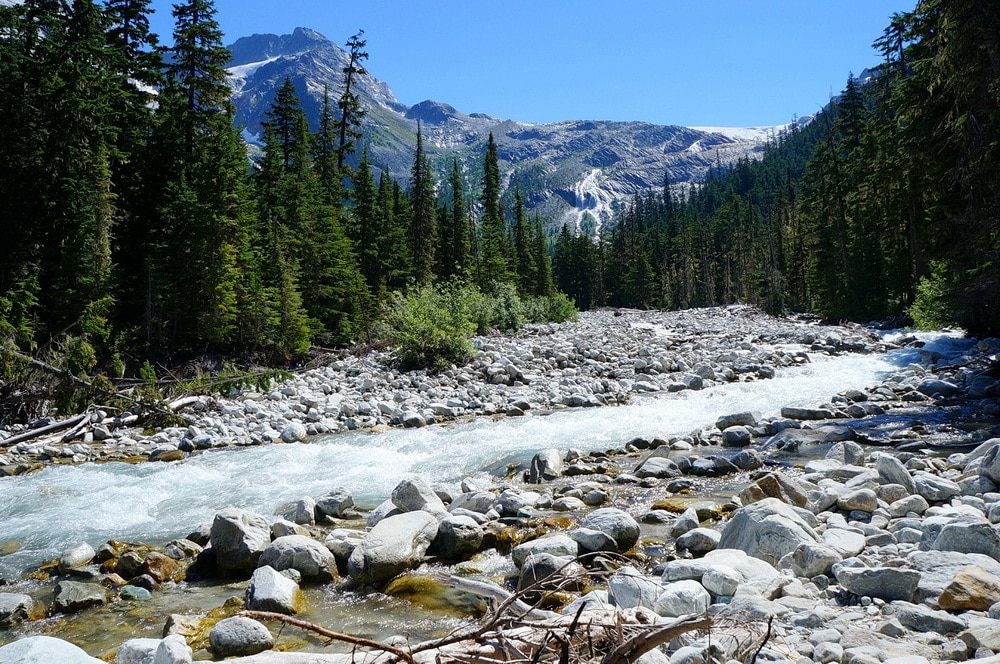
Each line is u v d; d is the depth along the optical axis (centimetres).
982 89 1692
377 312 3341
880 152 3884
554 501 820
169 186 2456
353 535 716
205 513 874
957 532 523
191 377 2222
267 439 1375
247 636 475
